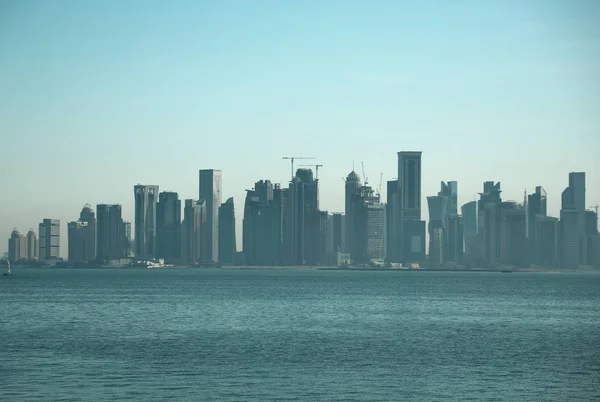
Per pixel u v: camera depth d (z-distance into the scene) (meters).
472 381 117.44
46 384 112.69
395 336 179.00
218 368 127.81
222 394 105.88
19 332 184.12
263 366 130.25
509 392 108.94
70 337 173.12
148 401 100.88
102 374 121.25
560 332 192.38
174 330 190.75
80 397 103.19
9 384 112.50
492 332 191.38
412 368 129.38
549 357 143.62
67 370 124.81
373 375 122.06
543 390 110.62
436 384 114.62
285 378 118.81
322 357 141.25
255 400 102.12
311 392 107.62
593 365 133.75
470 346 160.12
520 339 174.62
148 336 175.75
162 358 138.50
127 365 130.12
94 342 162.62
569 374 124.56
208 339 169.75
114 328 195.38
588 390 110.88
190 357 140.00
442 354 146.75
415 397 105.00
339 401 102.12
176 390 108.62
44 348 152.12
